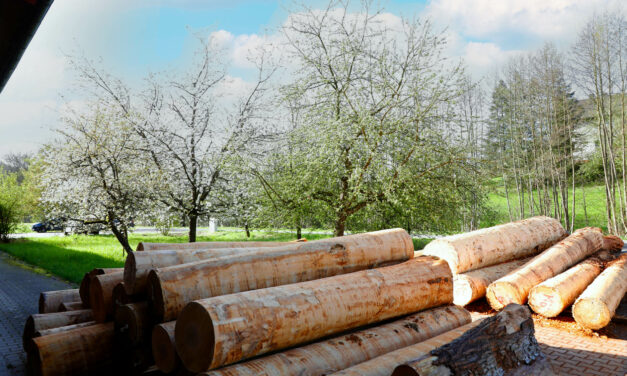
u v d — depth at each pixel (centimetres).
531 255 816
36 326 443
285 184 1295
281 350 345
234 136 1334
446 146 1205
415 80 1185
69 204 1212
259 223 1398
